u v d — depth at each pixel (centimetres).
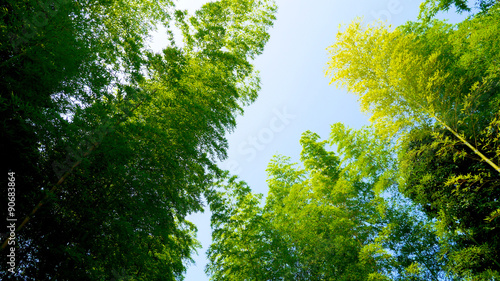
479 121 651
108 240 548
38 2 455
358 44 943
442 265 784
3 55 421
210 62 1020
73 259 452
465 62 694
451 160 695
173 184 776
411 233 884
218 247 983
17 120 392
